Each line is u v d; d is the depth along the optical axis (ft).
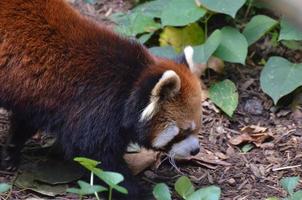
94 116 17.30
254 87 24.88
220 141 22.18
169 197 16.16
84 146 17.57
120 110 17.37
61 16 17.69
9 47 16.90
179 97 17.39
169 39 25.40
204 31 26.13
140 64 17.76
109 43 17.87
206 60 23.11
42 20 17.28
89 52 17.53
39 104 17.44
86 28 17.94
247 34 25.13
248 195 19.10
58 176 18.78
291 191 16.97
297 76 23.24
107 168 17.79
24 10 17.17
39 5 17.40
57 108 17.44
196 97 17.78
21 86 17.20
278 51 26.17
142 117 17.12
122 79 17.46
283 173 20.36
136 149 20.71
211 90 23.97
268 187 19.62
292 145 21.90
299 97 24.03
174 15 24.53
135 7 27.48
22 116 18.08
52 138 20.95
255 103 24.14
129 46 18.07
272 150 21.71
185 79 17.71
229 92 23.72
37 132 20.26
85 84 17.34
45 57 17.10
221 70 24.84
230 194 19.19
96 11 27.78
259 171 20.49
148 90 16.93
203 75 24.90
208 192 16.10
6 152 19.38
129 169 18.45
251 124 23.18
